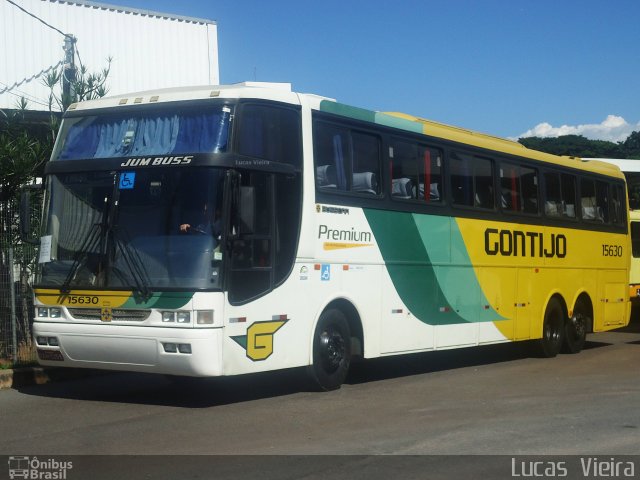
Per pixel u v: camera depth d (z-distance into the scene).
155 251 9.73
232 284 9.70
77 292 10.05
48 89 19.69
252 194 9.81
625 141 51.06
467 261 14.04
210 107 10.02
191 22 22.16
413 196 12.91
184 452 7.86
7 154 13.16
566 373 14.01
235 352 9.71
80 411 9.95
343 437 8.55
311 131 10.98
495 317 14.76
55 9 20.27
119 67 20.95
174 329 9.46
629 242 19.56
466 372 14.07
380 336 12.16
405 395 11.32
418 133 13.07
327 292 11.16
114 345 9.78
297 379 11.77
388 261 12.31
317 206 11.00
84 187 10.34
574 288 17.23
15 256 13.00
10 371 11.89
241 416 9.63
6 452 7.86
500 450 8.09
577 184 17.56
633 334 22.31
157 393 11.34
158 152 10.06
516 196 15.51
